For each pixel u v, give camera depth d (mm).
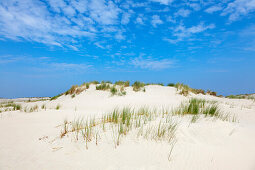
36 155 2947
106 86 12992
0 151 3109
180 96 12023
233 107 9008
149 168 2504
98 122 4758
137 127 4070
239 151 3254
